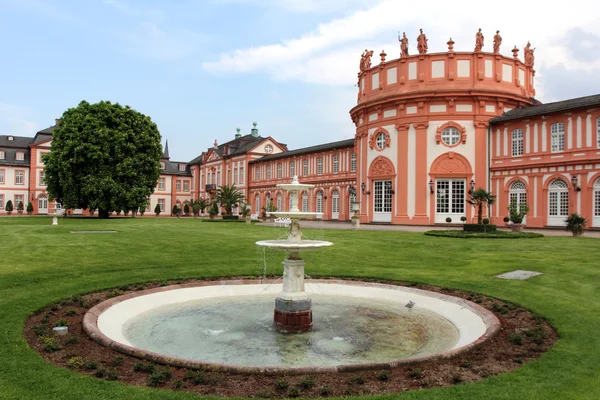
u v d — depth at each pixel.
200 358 7.02
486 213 33.81
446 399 4.93
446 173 34.00
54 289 10.64
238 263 15.28
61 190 47.69
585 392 5.13
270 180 62.69
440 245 20.00
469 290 11.02
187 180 85.75
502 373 5.74
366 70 38.19
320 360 6.95
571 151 29.69
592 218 28.69
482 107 33.94
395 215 35.53
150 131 49.69
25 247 18.05
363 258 16.70
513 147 33.09
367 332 8.59
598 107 28.42
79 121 45.41
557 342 7.06
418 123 34.50
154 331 8.55
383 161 36.50
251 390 5.22
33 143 72.50
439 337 8.30
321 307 10.67
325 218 51.53
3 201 70.06
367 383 5.46
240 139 75.00
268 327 8.90
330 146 50.81
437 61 34.38
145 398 4.89
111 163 46.41
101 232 26.14
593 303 9.45
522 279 12.11
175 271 13.57
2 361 5.96
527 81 36.81
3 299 9.49
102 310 9.14
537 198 31.42
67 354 6.41
